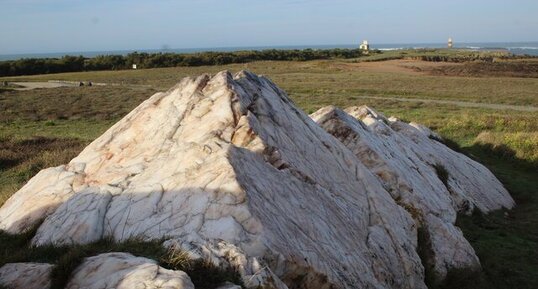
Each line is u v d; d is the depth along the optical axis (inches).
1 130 1129.4
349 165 412.5
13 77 3034.0
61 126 1213.7
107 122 1282.0
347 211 346.3
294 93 2047.2
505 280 414.6
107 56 3993.6
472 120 1211.9
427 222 432.8
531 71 3198.8
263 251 234.4
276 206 278.8
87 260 222.2
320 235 287.4
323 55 4913.9
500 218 583.2
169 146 361.7
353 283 274.5
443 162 630.5
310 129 413.1
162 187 299.6
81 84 2363.4
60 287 212.5
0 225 358.6
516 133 987.9
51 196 362.9
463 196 569.6
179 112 395.2
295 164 344.8
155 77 2851.9
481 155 906.7
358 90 2129.7
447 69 3371.1
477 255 453.4
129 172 346.9
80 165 396.8
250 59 4323.3
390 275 328.5
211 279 203.5
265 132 357.1
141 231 268.4
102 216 302.5
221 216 253.8
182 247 218.2
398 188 443.2
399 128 676.7
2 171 706.8
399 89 2185.0
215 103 380.5
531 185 731.4
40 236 312.5
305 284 247.9
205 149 313.3
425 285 362.9
